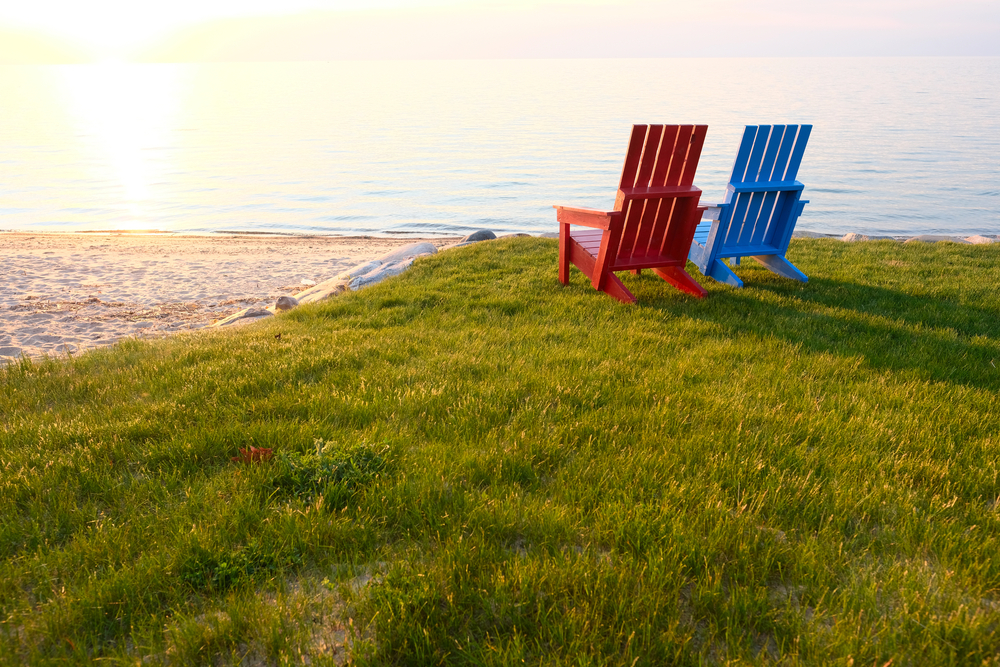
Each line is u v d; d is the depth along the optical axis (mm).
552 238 11719
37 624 2156
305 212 33125
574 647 2008
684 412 3873
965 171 45750
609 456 3332
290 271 16984
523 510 2805
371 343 5516
